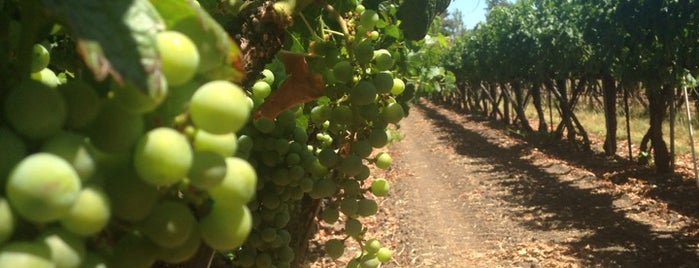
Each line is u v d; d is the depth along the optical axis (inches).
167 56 30.5
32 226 29.1
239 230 36.2
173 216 33.3
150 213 33.2
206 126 32.9
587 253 315.0
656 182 452.8
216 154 33.7
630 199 415.2
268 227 87.4
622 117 864.9
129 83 28.0
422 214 409.4
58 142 29.0
